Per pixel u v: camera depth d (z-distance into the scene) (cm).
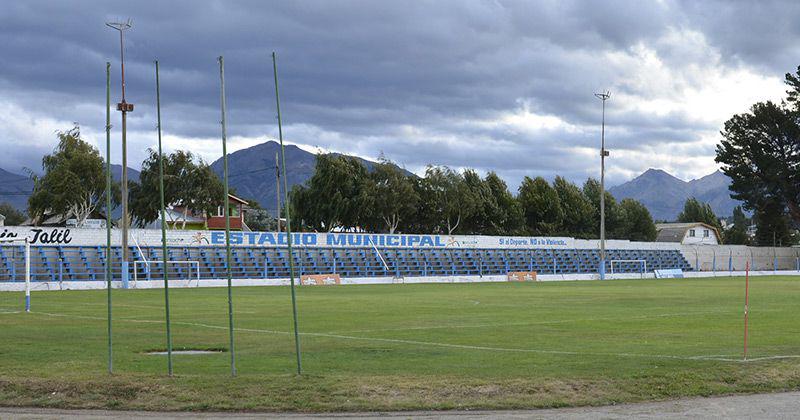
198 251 7700
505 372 1881
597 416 1517
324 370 1908
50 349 2306
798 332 2892
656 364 1998
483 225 11931
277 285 7088
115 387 1655
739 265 12344
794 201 12450
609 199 14850
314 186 10544
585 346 2439
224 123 1684
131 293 5550
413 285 7294
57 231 6894
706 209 18438
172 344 2452
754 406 1617
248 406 1562
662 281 8588
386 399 1608
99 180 9706
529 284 7662
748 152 12356
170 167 9975
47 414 1524
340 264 8494
